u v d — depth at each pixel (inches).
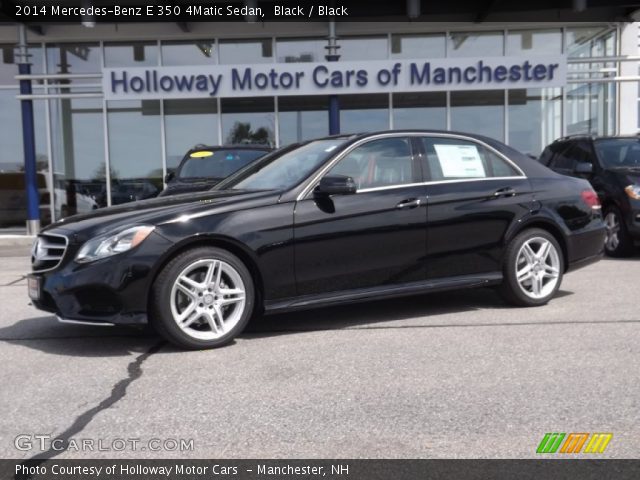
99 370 169.0
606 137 394.6
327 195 199.8
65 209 621.0
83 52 611.8
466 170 225.0
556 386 150.8
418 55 610.2
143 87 547.2
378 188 208.2
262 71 543.5
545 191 235.3
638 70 603.5
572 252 239.9
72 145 616.7
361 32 600.4
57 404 145.2
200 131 611.8
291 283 193.9
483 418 133.3
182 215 183.3
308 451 120.0
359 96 601.0
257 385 154.9
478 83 540.1
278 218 191.5
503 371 161.9
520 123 602.9
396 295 208.2
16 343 198.8
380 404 141.6
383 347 185.3
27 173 578.9
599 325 205.6
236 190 211.2
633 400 141.5
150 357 179.5
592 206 247.4
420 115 601.0
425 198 212.5
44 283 183.0
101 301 175.9
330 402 143.3
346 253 200.5
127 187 618.8
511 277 227.6
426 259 213.3
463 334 197.8
